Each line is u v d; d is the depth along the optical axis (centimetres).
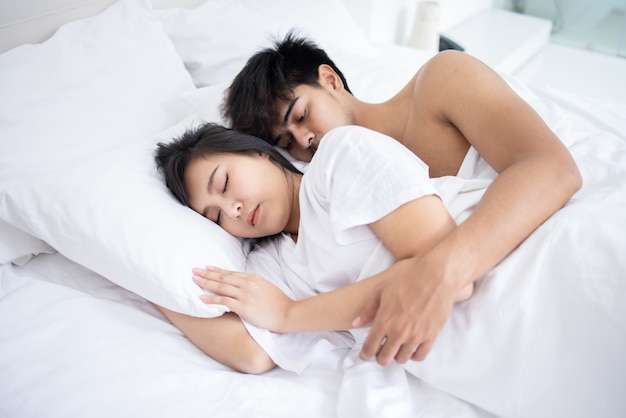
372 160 76
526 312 66
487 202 70
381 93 131
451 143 94
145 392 71
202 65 134
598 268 65
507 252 69
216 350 80
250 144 95
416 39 211
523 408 67
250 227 90
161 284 79
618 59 233
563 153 74
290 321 78
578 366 65
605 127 121
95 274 96
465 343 69
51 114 100
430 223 71
